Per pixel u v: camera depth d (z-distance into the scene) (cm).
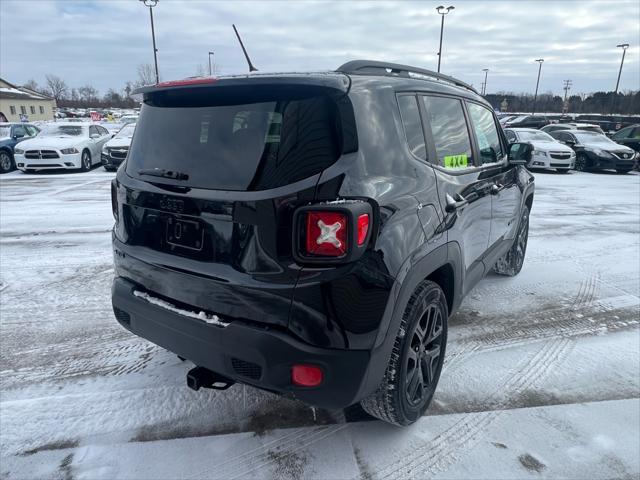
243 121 195
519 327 362
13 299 400
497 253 376
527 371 300
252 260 182
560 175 1442
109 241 583
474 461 222
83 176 1219
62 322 359
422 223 214
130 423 245
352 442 233
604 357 318
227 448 228
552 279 471
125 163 246
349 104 189
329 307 177
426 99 254
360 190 181
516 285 454
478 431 243
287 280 178
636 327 365
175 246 209
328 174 177
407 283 202
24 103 4928
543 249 580
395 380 212
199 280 197
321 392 185
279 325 181
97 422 245
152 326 220
